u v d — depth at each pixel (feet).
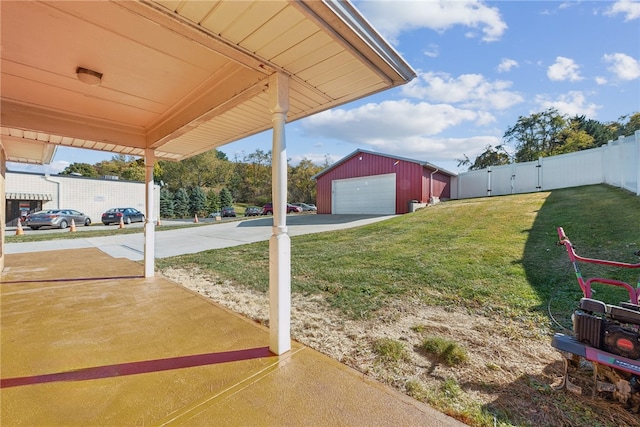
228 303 12.17
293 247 23.06
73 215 53.62
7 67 8.79
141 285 14.71
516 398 5.93
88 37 7.29
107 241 31.63
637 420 5.28
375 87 8.89
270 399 5.98
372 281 13.80
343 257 18.85
